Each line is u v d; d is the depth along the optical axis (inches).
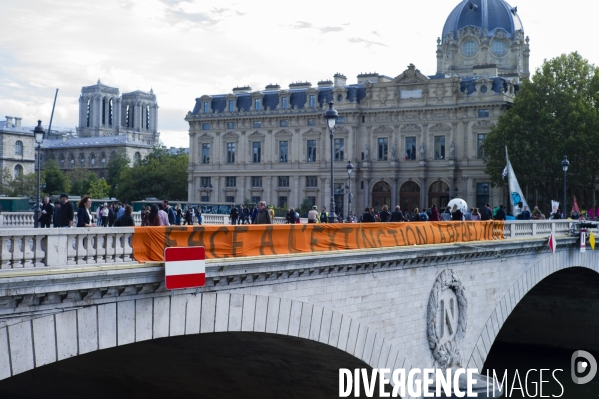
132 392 1322.6
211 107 5002.5
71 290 666.8
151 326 765.9
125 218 1013.8
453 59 5024.6
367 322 1138.0
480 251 1422.2
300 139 4653.1
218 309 853.2
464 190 4190.5
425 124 4291.3
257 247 915.4
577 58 3690.9
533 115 3656.5
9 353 630.5
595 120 3526.1
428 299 1295.5
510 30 4977.9
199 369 1213.1
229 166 4909.0
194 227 818.2
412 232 1240.2
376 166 4431.6
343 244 1072.8
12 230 633.0
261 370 1182.3
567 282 2214.6
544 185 3777.1
